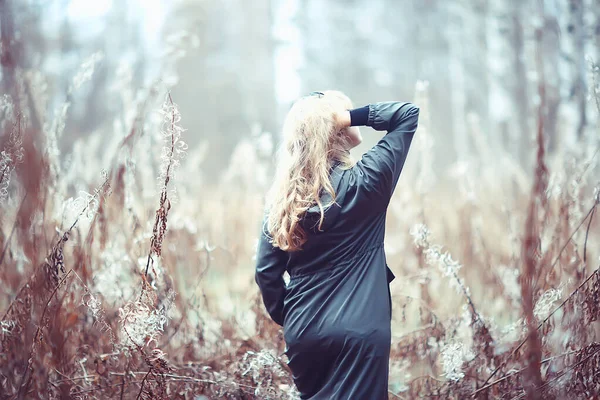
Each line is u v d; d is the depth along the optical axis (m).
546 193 3.29
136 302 2.84
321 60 32.97
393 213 5.94
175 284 3.77
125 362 3.10
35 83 3.60
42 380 2.76
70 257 3.70
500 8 11.02
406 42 30.44
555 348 3.01
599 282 2.86
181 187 5.11
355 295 2.46
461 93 19.80
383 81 30.98
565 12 5.06
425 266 4.25
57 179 3.63
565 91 4.96
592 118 4.64
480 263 4.95
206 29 27.94
